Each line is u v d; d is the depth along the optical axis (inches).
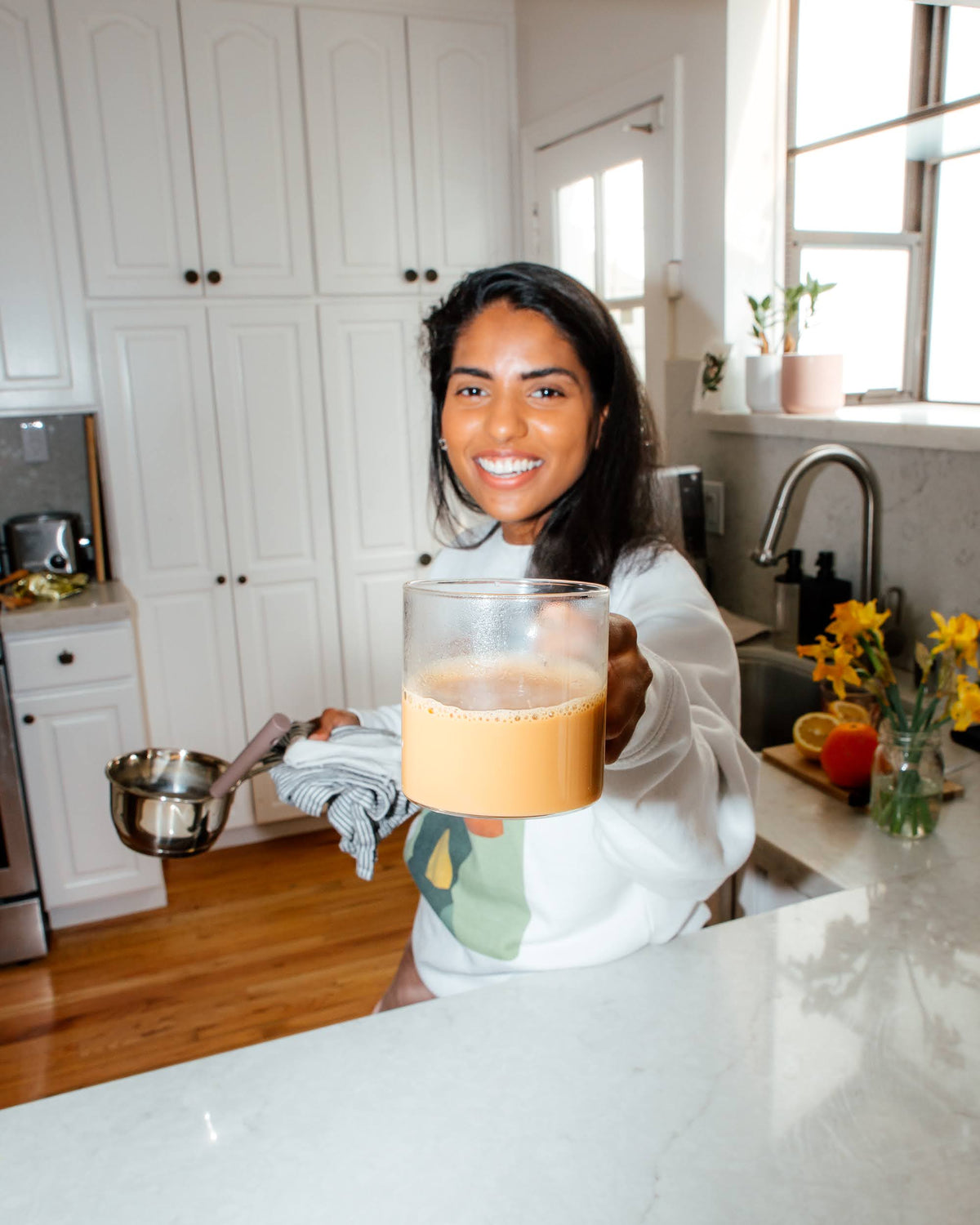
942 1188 22.0
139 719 99.1
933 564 67.0
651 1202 21.8
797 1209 21.5
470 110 116.0
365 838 36.9
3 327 101.3
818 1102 24.8
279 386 112.0
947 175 86.7
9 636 93.0
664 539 35.7
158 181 104.0
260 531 114.1
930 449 66.2
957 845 44.9
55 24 97.9
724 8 83.8
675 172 92.5
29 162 99.3
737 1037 27.5
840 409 83.9
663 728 24.3
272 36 105.4
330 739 40.2
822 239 90.2
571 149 108.7
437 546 121.6
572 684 18.7
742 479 87.7
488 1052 27.1
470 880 35.8
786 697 75.5
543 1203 21.8
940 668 45.5
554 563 34.9
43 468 114.2
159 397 107.8
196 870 113.3
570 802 19.0
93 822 99.3
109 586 107.1
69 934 100.0
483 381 32.8
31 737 95.6
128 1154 23.6
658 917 34.1
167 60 102.0
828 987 30.0
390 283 114.9
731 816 31.6
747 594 89.0
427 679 19.2
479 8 114.2
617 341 33.9
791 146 88.2
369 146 111.4
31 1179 22.9
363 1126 24.4
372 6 108.9
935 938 33.1
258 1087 25.9
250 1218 21.7
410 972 42.1
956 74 80.8
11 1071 79.4
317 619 118.1
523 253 121.3
